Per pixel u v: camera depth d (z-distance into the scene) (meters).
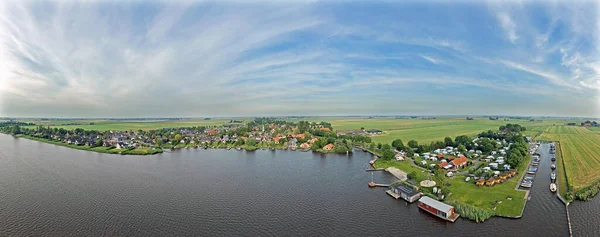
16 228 87.06
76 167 172.50
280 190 122.12
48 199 111.88
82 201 109.62
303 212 97.94
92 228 86.94
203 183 133.88
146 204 106.44
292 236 81.56
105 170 163.75
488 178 121.25
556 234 77.75
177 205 105.31
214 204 106.06
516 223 84.19
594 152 176.62
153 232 84.44
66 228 87.06
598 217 86.25
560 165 147.75
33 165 178.00
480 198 101.19
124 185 130.88
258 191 121.06
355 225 87.69
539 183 118.06
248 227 87.38
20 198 112.94
